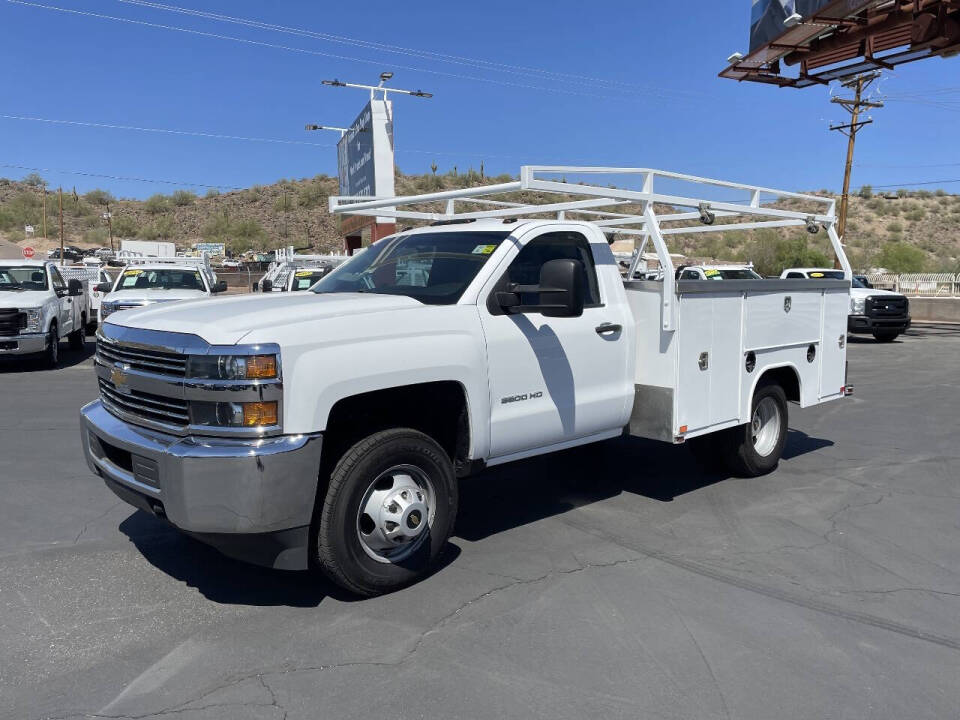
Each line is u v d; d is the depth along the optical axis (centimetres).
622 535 536
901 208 9062
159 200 10056
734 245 6394
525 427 498
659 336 565
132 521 547
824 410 1072
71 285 1558
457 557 491
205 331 387
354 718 314
